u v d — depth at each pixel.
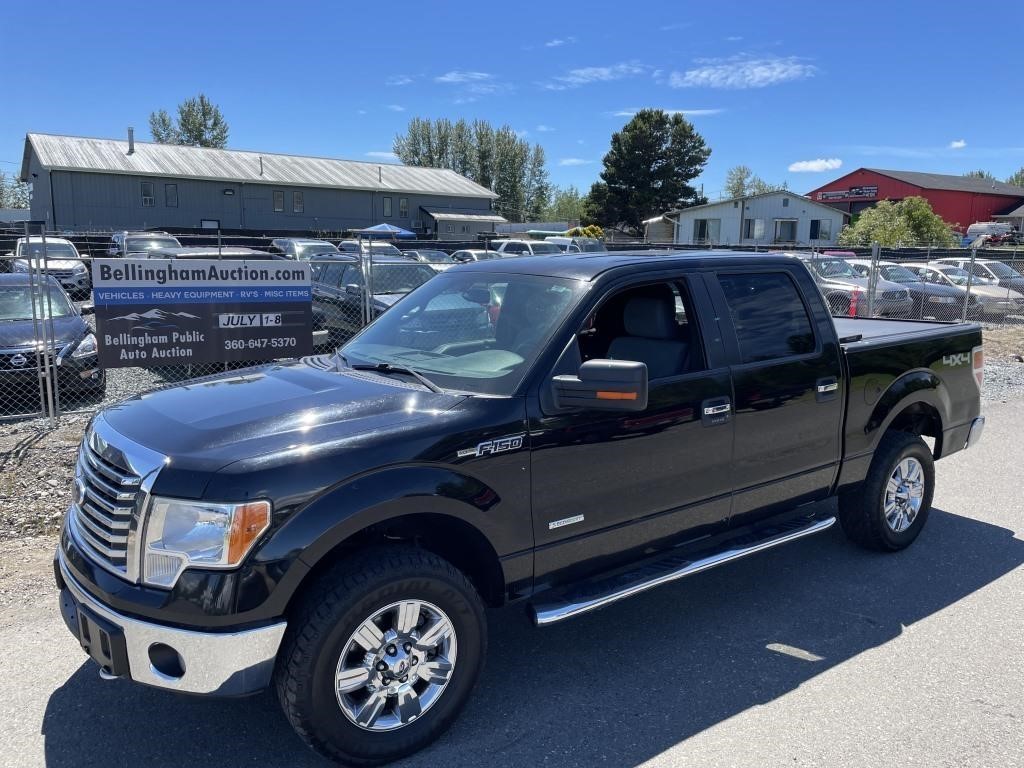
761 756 2.95
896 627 4.00
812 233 45.44
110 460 2.81
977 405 5.38
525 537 3.16
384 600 2.77
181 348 7.95
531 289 3.63
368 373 3.49
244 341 8.23
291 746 3.01
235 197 45.81
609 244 29.34
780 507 4.17
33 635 3.84
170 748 2.99
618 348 3.92
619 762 2.92
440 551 3.25
